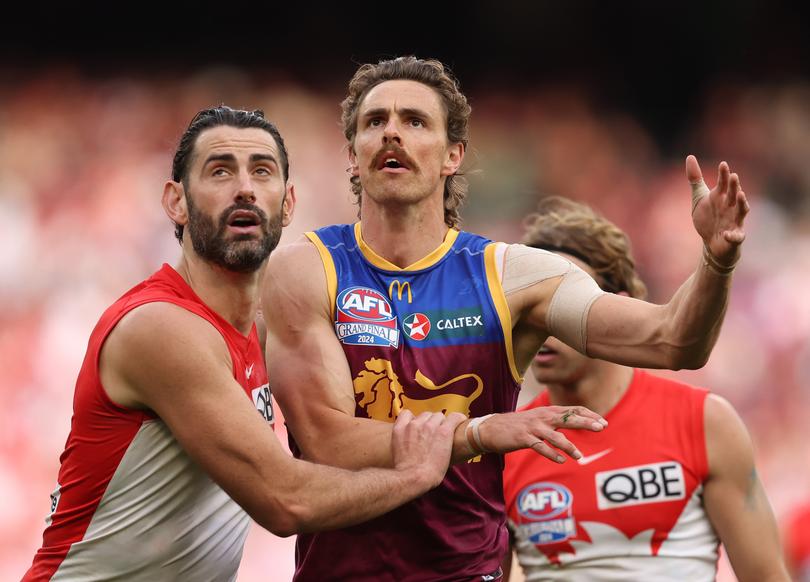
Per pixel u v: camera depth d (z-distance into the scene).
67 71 68.62
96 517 14.43
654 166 67.81
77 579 14.48
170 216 14.97
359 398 14.61
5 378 43.62
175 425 13.83
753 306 51.53
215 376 13.80
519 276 14.84
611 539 16.97
